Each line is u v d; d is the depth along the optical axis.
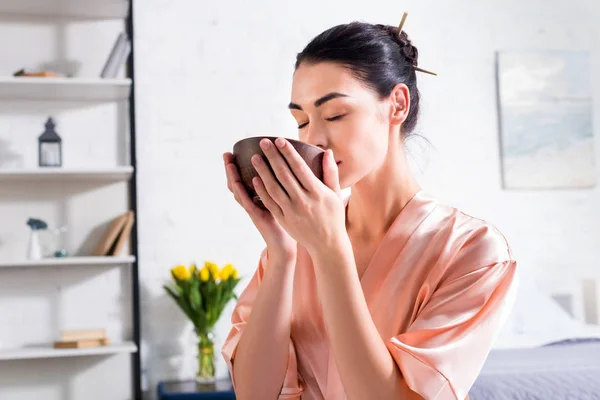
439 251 0.94
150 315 3.52
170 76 3.63
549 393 2.32
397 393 0.84
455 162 3.88
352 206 1.04
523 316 3.31
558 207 3.96
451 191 3.86
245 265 3.62
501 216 3.90
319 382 1.01
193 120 3.63
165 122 3.61
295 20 3.76
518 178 3.91
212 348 3.31
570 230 3.96
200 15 3.67
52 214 3.47
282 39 3.74
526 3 4.01
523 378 2.39
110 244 3.38
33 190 3.46
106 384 3.46
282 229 0.97
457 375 0.86
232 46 3.69
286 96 3.72
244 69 3.70
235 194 0.90
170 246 3.56
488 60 3.95
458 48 3.93
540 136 3.95
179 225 3.58
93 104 3.53
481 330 0.88
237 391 1.06
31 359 3.42
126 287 3.51
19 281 3.43
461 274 0.91
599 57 4.06
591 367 2.48
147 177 3.57
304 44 3.76
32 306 3.43
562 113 3.98
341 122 0.90
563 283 3.92
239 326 1.13
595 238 3.98
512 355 2.76
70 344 3.28
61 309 3.45
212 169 3.63
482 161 3.91
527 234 3.92
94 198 3.51
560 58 4.01
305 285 1.03
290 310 1.01
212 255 3.60
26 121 3.47
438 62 3.91
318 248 0.82
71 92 3.39
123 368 3.48
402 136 1.03
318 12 3.79
